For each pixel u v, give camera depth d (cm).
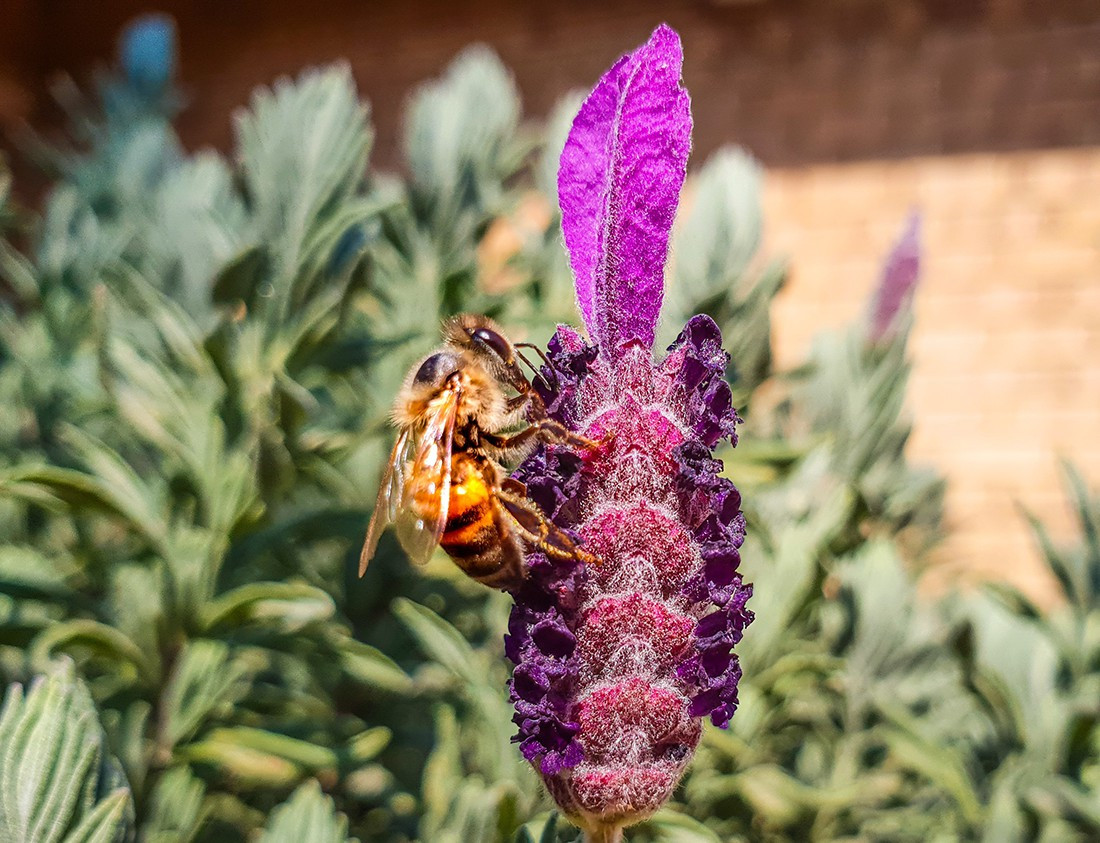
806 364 19
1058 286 43
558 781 10
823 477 20
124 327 17
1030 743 17
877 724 19
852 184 45
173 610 14
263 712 17
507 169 21
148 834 14
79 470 17
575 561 10
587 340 11
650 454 10
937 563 26
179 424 15
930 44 44
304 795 11
